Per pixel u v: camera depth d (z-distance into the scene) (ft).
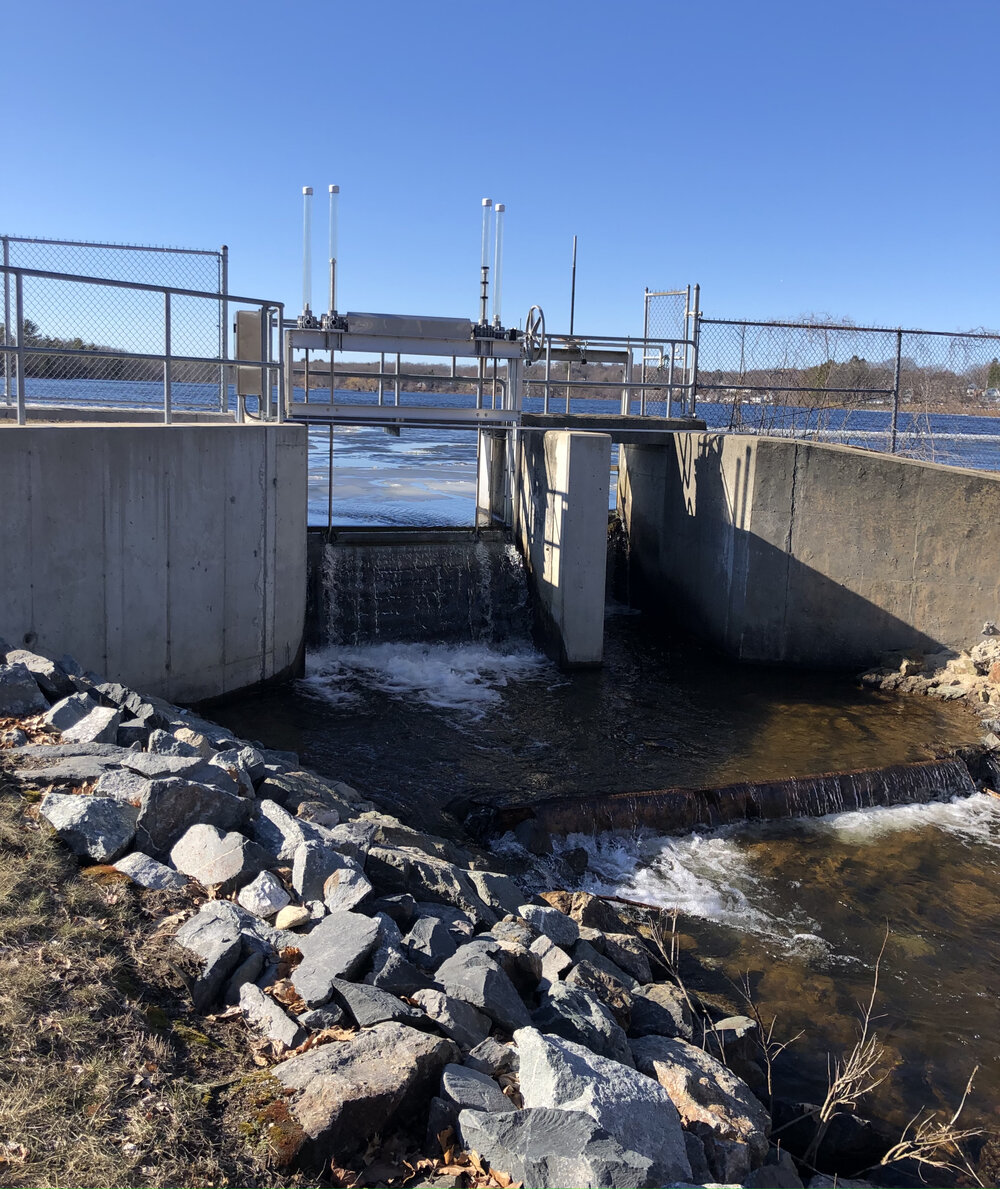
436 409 48.47
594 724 39.75
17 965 13.00
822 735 39.32
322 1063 12.15
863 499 47.85
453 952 16.28
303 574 41.70
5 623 29.17
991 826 33.27
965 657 47.14
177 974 13.71
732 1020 19.51
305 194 45.34
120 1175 10.27
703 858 29.86
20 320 29.91
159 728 23.25
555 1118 11.61
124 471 32.17
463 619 50.72
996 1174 17.39
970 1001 23.20
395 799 31.07
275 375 45.21
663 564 58.49
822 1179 15.72
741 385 56.08
